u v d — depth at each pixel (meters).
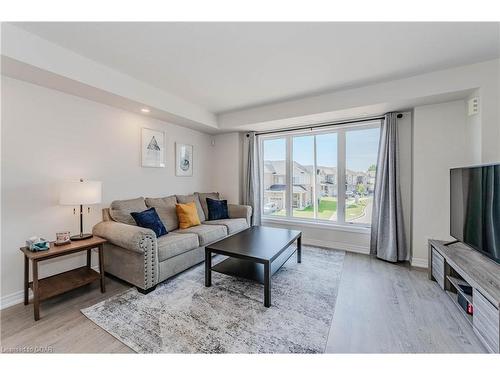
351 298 2.16
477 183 1.98
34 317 1.82
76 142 2.55
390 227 3.08
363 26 1.74
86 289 2.31
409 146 3.11
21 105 2.13
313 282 2.49
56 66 1.98
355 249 3.59
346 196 3.76
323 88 2.94
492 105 2.24
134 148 3.19
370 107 2.93
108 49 2.05
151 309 1.96
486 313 1.48
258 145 4.47
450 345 1.55
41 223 2.29
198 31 1.79
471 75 2.31
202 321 1.80
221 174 4.69
